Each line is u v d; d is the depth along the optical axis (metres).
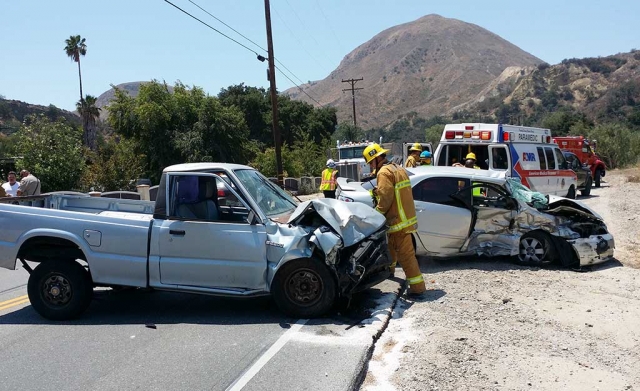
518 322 6.24
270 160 38.94
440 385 4.69
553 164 16.25
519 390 4.62
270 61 26.17
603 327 6.11
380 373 4.95
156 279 6.47
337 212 6.33
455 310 6.61
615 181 29.81
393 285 7.70
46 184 21.48
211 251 6.38
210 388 4.64
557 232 8.73
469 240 8.88
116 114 40.25
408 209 7.21
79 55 61.84
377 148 7.55
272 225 6.38
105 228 6.51
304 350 5.39
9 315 6.95
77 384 4.80
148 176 39.69
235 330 6.10
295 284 6.34
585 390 4.65
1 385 4.81
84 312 6.95
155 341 5.82
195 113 41.34
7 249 6.55
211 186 6.73
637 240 11.26
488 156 13.82
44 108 114.81
